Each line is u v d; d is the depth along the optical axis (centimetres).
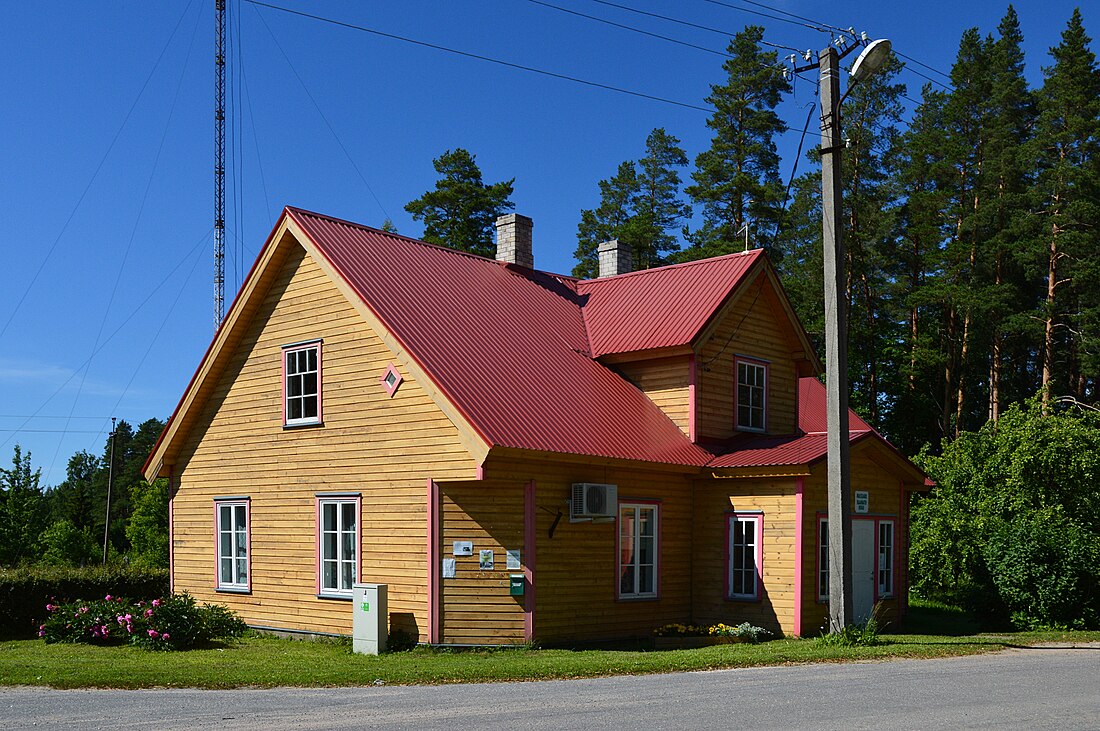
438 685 1297
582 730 947
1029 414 2545
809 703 1095
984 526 2345
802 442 2108
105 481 10181
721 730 941
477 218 5209
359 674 1362
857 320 4997
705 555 2072
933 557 2697
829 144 1739
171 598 1908
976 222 4525
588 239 5969
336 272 1959
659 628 1920
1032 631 2023
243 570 2153
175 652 1711
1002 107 4728
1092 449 2411
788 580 1939
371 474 1886
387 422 1869
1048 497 2408
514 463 1741
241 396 2181
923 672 1366
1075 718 998
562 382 2031
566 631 1806
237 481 2166
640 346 2177
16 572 2086
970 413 5278
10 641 1870
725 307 2203
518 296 2314
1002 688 1204
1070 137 4434
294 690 1256
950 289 4512
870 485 2178
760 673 1381
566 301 2445
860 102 4975
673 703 1105
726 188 5019
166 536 5600
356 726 980
